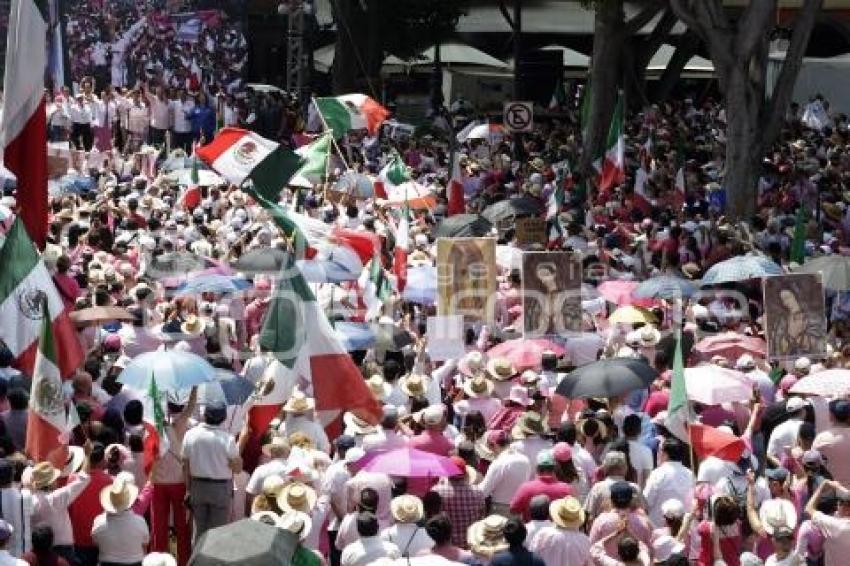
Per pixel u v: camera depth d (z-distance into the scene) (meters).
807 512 22.05
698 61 96.69
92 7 83.19
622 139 50.78
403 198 43.81
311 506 20.47
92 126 68.94
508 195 54.03
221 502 23.39
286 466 22.62
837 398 24.77
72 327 25.00
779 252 43.09
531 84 84.50
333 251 31.88
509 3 97.50
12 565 18.52
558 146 69.44
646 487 22.31
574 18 97.44
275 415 24.23
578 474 22.47
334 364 23.62
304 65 82.12
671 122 76.88
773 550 21.56
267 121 75.62
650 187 55.31
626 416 23.80
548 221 42.94
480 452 23.80
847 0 90.88
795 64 52.78
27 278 24.45
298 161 37.53
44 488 21.47
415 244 39.38
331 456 25.09
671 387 22.97
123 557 21.44
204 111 72.00
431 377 27.80
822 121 77.56
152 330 29.80
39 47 26.78
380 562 18.67
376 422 23.42
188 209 46.69
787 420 25.23
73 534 21.69
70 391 24.08
